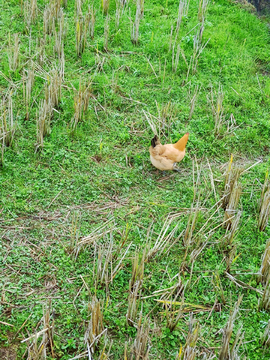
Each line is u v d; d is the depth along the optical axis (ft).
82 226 18.26
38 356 13.05
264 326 15.42
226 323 14.47
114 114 24.25
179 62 28.17
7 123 22.04
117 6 31.24
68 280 16.17
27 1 29.45
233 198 18.98
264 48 31.12
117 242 17.74
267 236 18.92
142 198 20.01
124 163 21.59
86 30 28.02
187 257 17.61
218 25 31.81
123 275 16.57
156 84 26.58
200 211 19.22
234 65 28.73
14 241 17.30
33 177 20.08
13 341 14.23
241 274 17.20
